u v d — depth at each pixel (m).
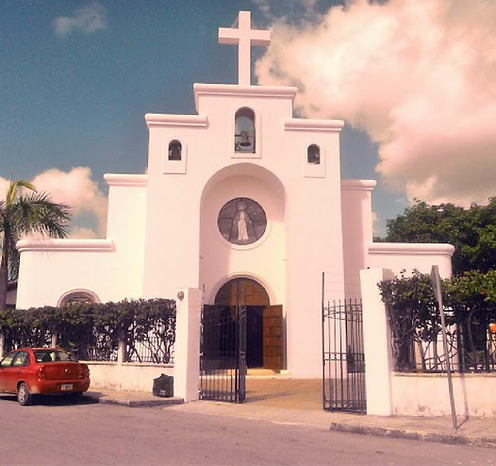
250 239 22.20
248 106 21.58
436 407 10.55
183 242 20.33
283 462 6.95
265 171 21.33
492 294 10.39
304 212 20.88
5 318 18.14
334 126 21.62
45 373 12.68
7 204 20.77
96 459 6.97
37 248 20.80
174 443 8.14
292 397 14.12
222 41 23.03
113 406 12.66
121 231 21.44
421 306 10.85
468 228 28.56
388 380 10.78
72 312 16.44
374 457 7.37
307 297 20.16
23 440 8.26
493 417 10.34
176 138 21.08
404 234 31.09
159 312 14.67
